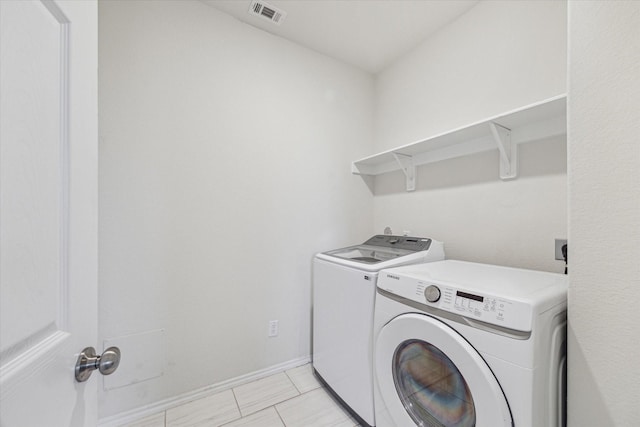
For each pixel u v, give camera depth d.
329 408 1.42
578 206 0.73
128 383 1.33
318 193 1.99
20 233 0.37
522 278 1.00
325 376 1.55
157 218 1.40
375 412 1.18
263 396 1.52
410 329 0.98
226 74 1.61
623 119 0.65
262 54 1.74
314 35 1.81
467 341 0.82
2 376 0.33
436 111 1.78
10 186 0.35
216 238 1.57
